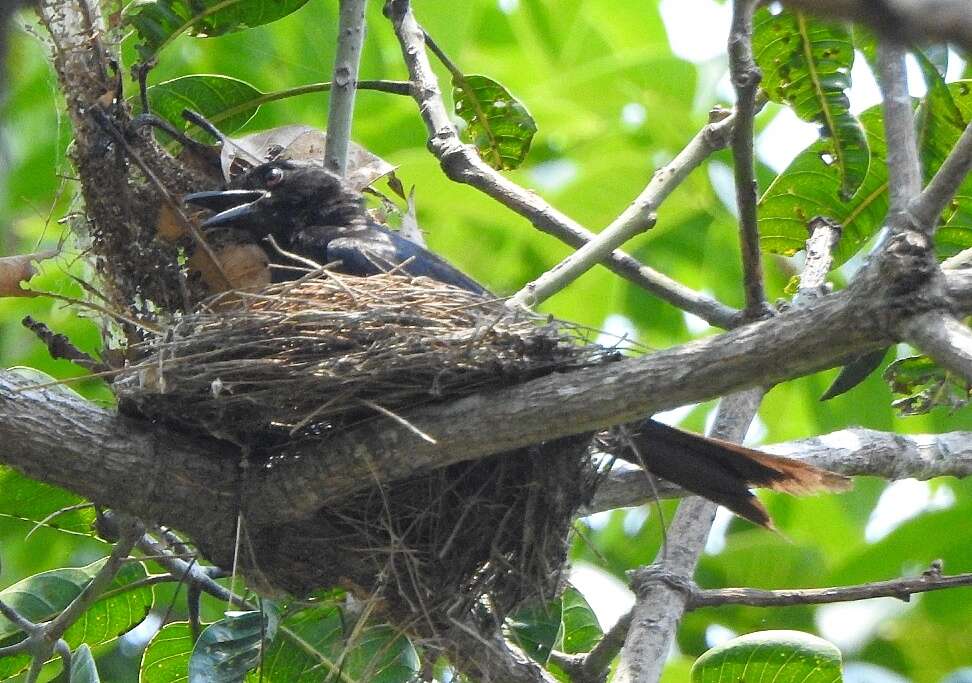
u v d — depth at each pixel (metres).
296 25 13.98
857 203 10.92
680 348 6.28
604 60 15.41
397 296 7.77
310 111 14.16
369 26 14.91
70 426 7.29
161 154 9.60
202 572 9.52
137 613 9.88
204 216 10.19
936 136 9.66
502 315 7.17
